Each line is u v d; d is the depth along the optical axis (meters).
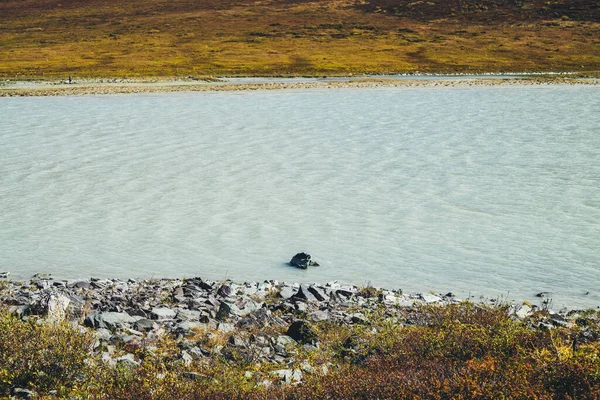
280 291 16.62
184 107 56.84
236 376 9.71
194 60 113.94
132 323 13.12
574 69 102.38
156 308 14.45
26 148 37.47
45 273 18.62
